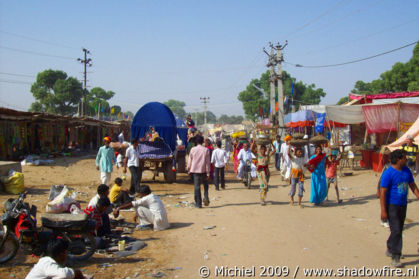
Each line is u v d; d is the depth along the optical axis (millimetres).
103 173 11922
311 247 6488
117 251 6500
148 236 7602
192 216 9398
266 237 7203
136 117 16453
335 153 17531
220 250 6516
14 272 5379
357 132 24422
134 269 5629
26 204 6207
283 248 6477
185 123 21703
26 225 5898
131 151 12352
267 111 84312
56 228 5980
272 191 13648
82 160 22484
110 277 5297
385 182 5562
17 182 11195
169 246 6840
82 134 30953
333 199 11531
